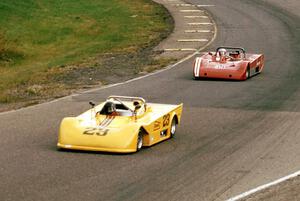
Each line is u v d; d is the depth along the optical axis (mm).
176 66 102188
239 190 42094
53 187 41781
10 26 145875
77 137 50719
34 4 165000
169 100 75562
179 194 41031
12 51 126188
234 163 48750
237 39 129375
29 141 54844
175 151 52094
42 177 44000
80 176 44375
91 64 105625
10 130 59406
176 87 84250
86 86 86000
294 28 142500
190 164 48250
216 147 53750
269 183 43719
